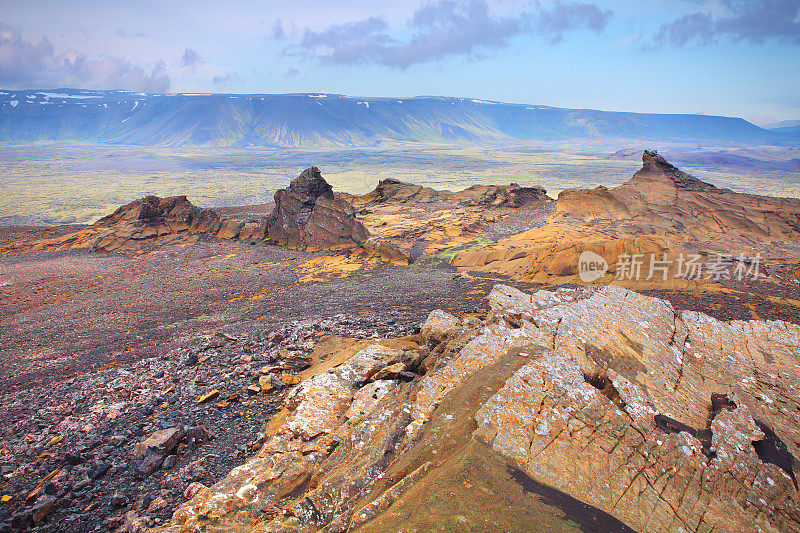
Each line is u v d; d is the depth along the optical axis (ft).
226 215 358.84
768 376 52.95
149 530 40.81
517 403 40.34
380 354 75.77
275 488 42.06
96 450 61.82
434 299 152.66
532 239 239.50
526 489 31.32
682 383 51.39
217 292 179.52
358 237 251.80
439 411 42.91
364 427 46.65
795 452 41.22
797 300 135.54
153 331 133.39
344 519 32.42
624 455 36.88
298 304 157.79
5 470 58.59
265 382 78.95
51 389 89.97
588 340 55.77
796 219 244.22
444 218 320.91
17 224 507.71
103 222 312.09
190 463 55.67
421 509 28.78
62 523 47.16
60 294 178.70
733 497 34.96
